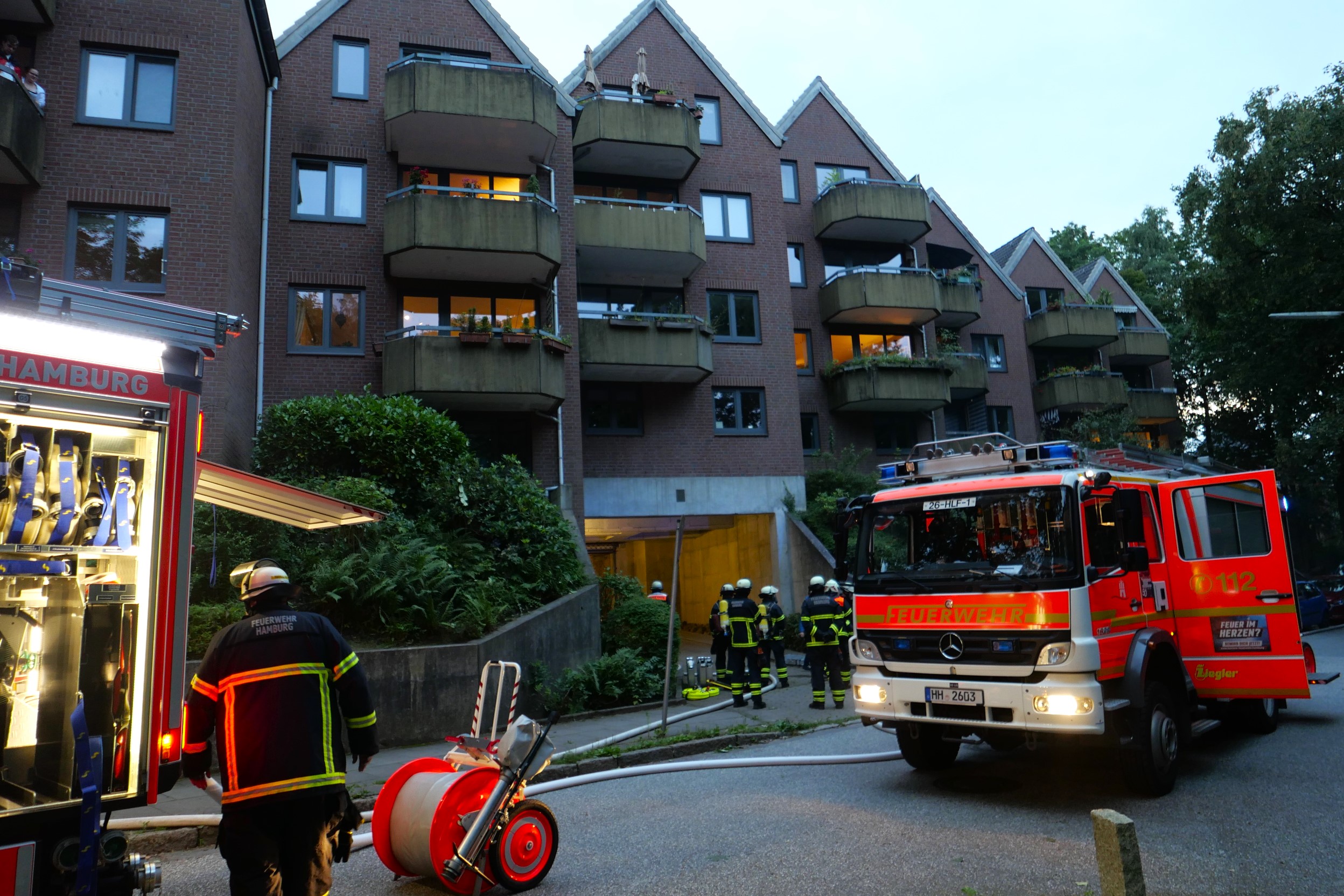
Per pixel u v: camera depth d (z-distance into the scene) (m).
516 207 17.78
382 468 13.59
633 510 21.59
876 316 25.72
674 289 22.97
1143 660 6.42
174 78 14.75
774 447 23.05
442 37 19.41
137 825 6.07
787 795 6.94
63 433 3.74
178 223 14.20
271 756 3.62
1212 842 5.36
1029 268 32.59
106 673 3.65
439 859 4.61
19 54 14.03
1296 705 10.37
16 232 13.69
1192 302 28.25
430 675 9.45
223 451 13.26
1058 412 30.64
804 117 26.94
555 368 18.22
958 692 6.47
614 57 23.56
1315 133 23.75
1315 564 34.94
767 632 13.47
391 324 18.41
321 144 18.33
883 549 7.21
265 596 3.98
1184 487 7.78
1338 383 27.17
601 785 7.55
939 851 5.35
